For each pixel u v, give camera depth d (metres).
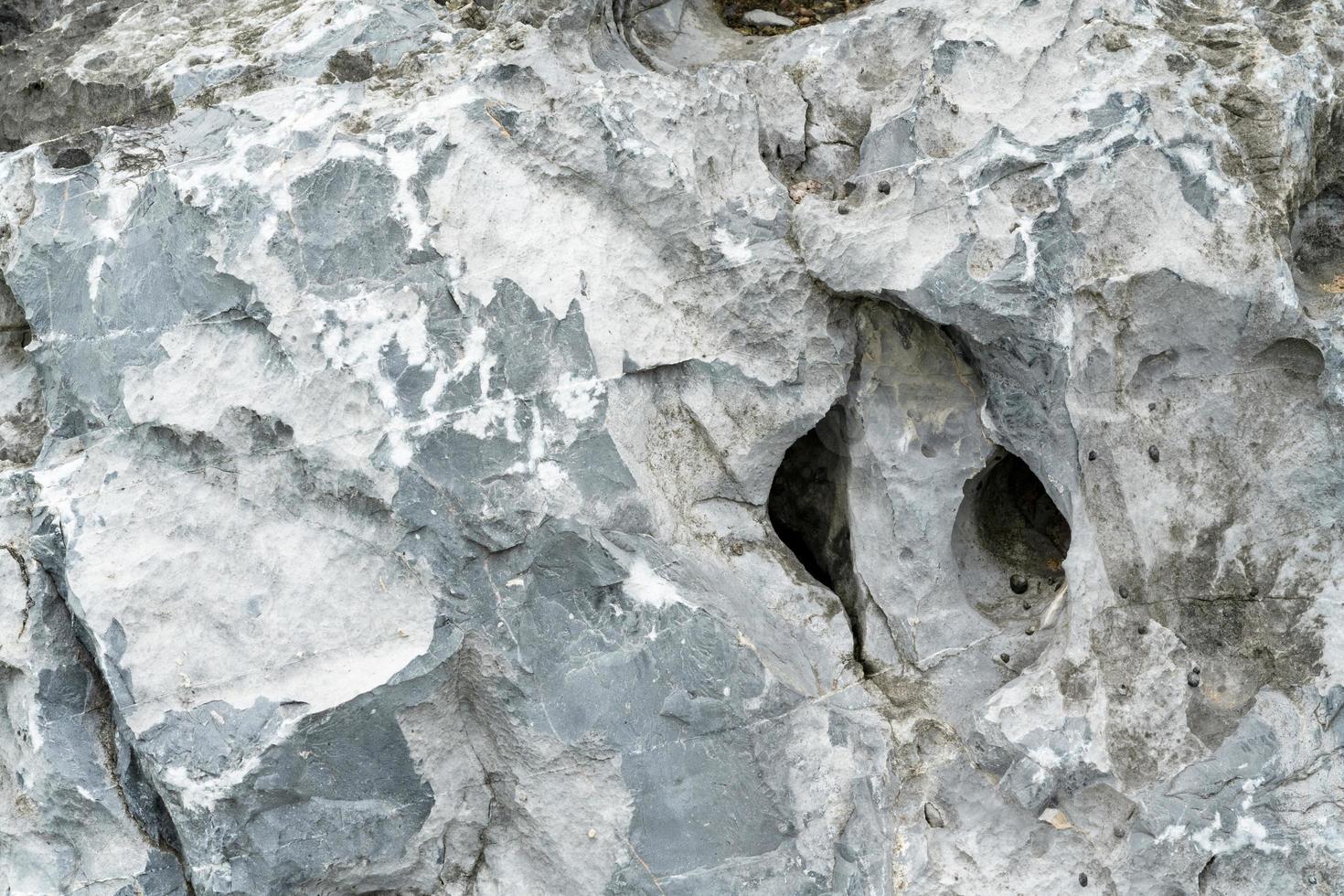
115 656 2.15
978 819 2.31
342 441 2.14
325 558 2.17
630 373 2.25
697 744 2.20
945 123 2.19
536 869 2.30
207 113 2.28
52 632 2.27
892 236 2.20
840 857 2.25
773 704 2.22
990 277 2.12
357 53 2.30
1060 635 2.27
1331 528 2.12
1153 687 2.17
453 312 2.14
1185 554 2.17
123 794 2.28
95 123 2.44
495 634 2.18
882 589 2.39
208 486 2.20
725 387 2.32
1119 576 2.19
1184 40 2.19
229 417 2.16
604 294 2.22
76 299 2.25
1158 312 2.10
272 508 2.19
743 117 2.31
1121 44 2.14
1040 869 2.27
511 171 2.19
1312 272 2.23
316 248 2.14
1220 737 2.14
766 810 2.22
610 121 2.19
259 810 2.14
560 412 2.18
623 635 2.20
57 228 2.27
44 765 2.26
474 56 2.26
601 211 2.24
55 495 2.23
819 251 2.24
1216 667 2.17
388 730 2.17
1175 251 2.07
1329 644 2.12
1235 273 2.05
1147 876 2.16
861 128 2.39
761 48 2.53
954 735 2.35
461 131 2.17
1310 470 2.11
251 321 2.16
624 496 2.20
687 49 2.61
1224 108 2.12
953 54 2.20
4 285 2.48
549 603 2.19
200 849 2.16
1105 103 2.10
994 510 2.50
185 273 2.17
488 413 2.14
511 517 2.14
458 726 2.26
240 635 2.16
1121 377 2.14
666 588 2.21
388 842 2.24
